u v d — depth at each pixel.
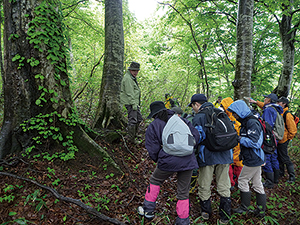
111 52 5.04
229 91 7.57
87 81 6.05
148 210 2.43
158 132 2.35
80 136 3.39
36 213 2.22
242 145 2.85
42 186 2.45
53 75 3.22
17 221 1.88
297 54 7.80
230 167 3.59
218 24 7.55
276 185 4.02
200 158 2.71
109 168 3.26
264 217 2.63
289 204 3.39
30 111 3.10
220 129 2.57
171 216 2.73
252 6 4.41
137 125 4.54
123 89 4.12
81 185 2.82
